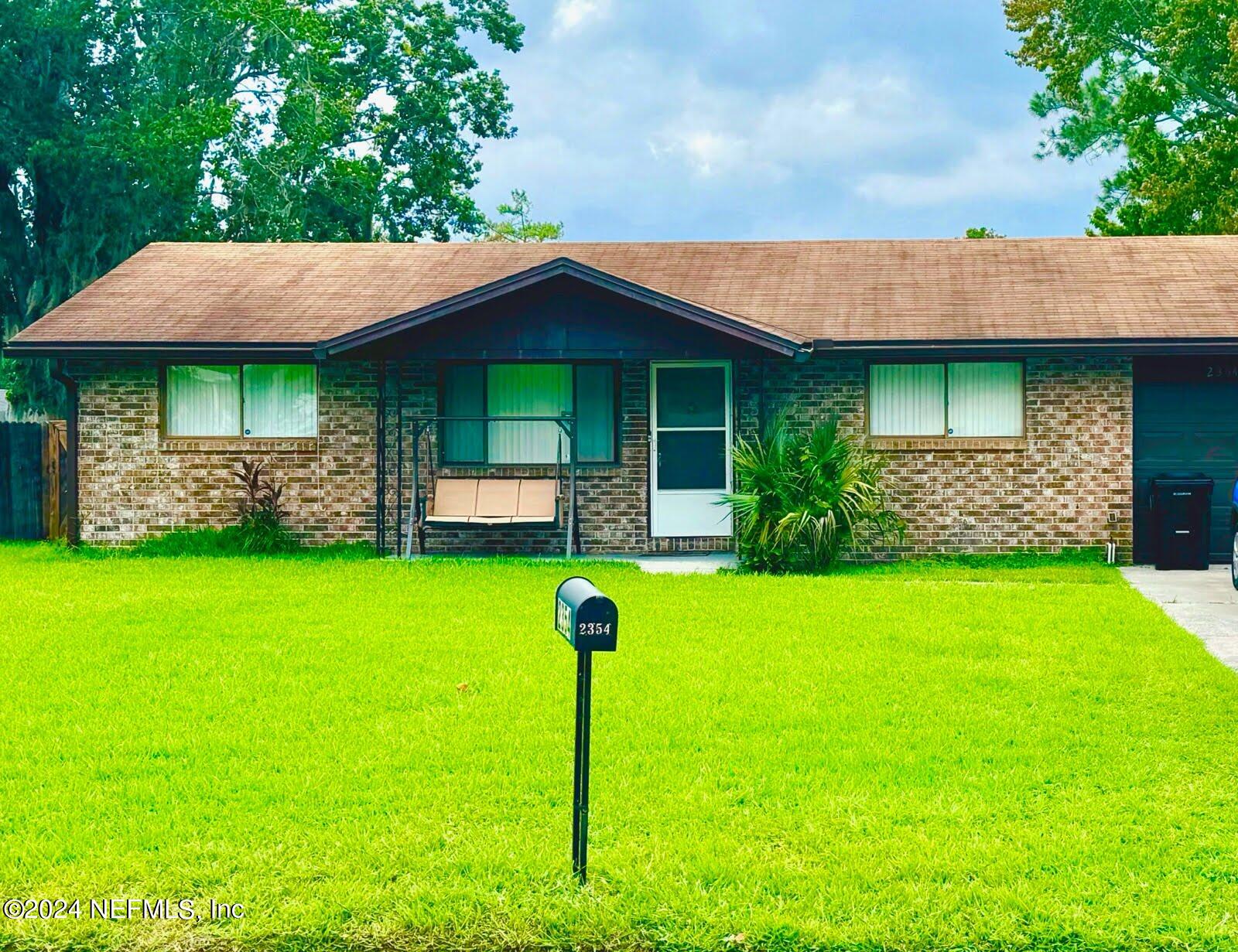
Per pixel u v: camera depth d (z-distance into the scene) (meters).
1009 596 12.51
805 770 6.70
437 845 5.66
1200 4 27.86
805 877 5.30
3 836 5.79
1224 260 17.95
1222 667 9.14
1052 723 7.62
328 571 14.44
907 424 16.38
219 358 16.42
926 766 6.76
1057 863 5.43
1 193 29.31
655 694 8.35
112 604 12.03
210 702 8.18
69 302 17.72
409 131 37.16
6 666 9.30
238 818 5.98
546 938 4.85
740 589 13.05
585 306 15.37
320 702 8.19
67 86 29.19
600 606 5.18
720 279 17.92
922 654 9.66
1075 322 15.86
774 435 15.45
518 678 8.80
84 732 7.46
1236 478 15.98
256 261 19.44
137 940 4.82
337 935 4.84
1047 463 16.03
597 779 6.56
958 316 16.25
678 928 4.90
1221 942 4.71
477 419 16.06
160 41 28.95
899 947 4.74
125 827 5.87
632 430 16.64
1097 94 30.09
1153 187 30.44
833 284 17.59
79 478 17.12
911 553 16.17
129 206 28.75
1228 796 6.26
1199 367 16.06
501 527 15.70
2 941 4.80
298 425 17.09
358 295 17.81
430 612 11.55
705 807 6.12
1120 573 14.70
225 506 16.97
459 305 14.92
